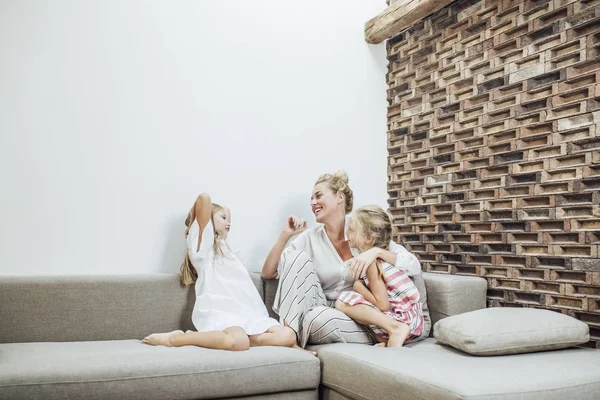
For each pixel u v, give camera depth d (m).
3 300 2.22
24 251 2.43
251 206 2.90
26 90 2.47
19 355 1.88
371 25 3.25
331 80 3.18
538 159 2.32
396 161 3.26
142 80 2.69
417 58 3.10
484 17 2.65
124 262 2.60
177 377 1.78
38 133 2.48
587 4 2.16
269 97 2.99
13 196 2.42
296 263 2.39
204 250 2.48
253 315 2.37
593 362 1.77
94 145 2.58
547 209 2.28
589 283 2.10
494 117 2.58
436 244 2.88
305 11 3.13
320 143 3.12
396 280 2.35
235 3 2.94
